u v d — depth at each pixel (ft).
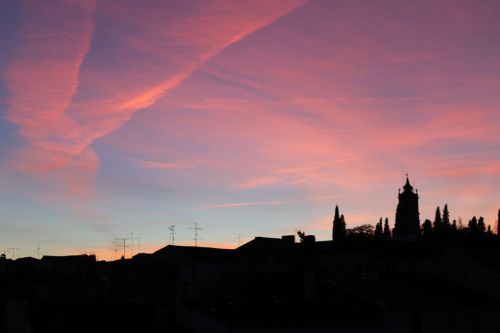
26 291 182.91
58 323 145.38
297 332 143.64
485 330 177.78
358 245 249.14
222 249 309.42
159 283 244.01
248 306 157.38
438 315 167.02
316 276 180.34
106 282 222.28
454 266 200.64
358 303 165.58
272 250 291.79
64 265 236.63
